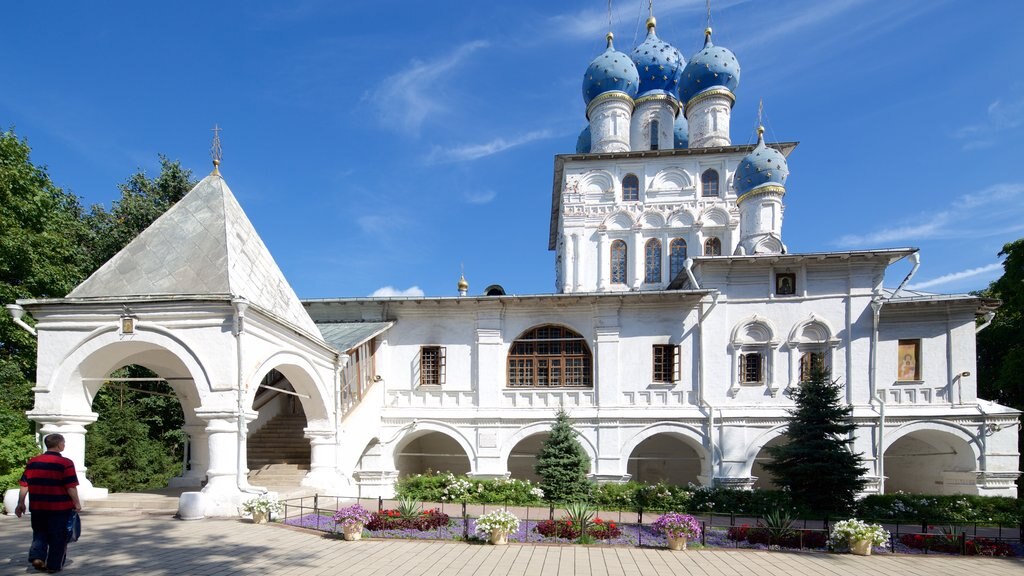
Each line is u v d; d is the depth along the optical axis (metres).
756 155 28.25
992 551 12.59
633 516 18.28
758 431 22.23
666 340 23.17
